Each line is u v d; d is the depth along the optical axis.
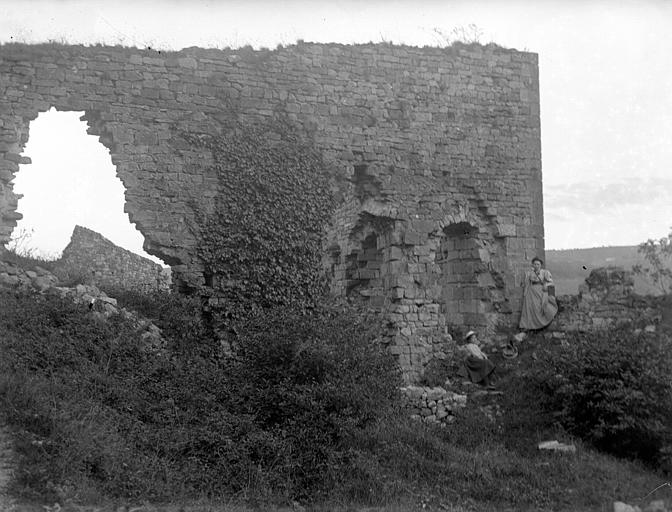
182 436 11.82
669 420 14.17
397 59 21.30
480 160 21.81
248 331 15.02
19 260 16.92
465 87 21.94
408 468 12.67
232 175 18.86
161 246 18.08
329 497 11.45
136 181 18.23
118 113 18.39
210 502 10.47
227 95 19.33
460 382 18.75
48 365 12.43
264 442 11.90
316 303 18.34
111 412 11.84
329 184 19.83
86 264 23.61
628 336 16.27
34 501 8.98
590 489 12.38
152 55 18.92
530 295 20.69
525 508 11.58
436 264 21.03
